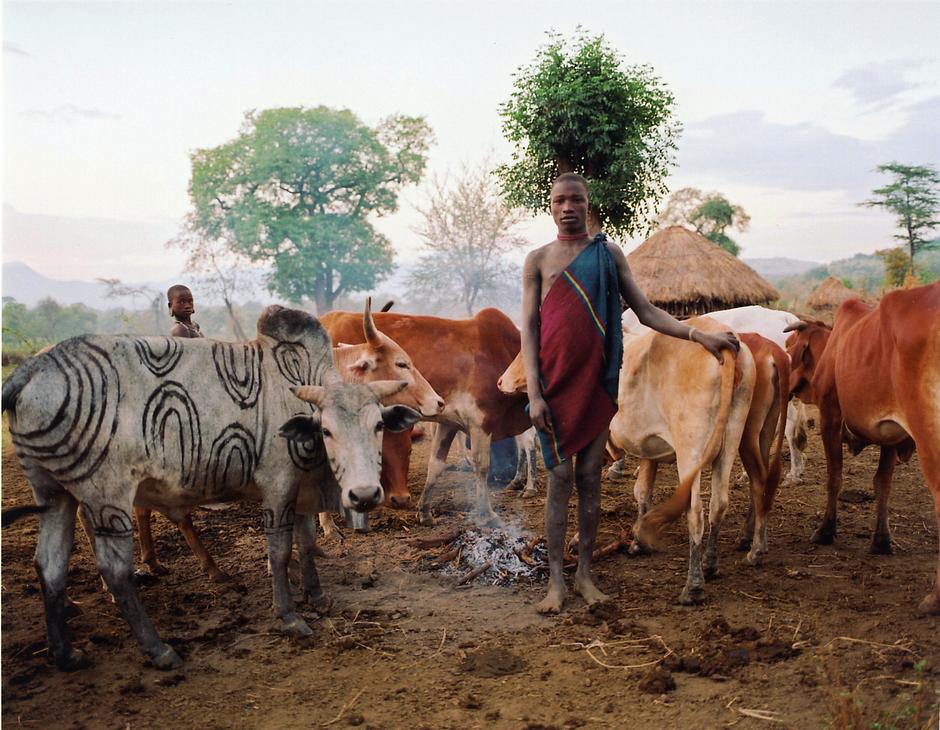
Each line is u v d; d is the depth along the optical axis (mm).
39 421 3602
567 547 5582
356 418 3961
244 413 4043
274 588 4242
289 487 4180
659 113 12320
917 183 25219
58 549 3852
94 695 3564
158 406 3779
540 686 3602
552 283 4531
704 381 4641
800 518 6414
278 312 4254
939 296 4262
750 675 3617
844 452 9180
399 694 3559
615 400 4543
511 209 15000
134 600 3787
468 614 4520
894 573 5008
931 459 4266
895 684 3475
